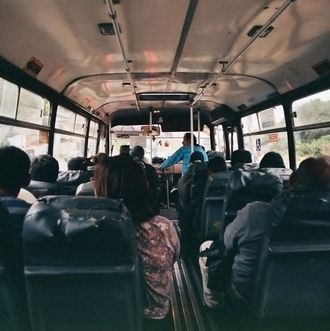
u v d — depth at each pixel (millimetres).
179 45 4906
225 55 5406
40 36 4289
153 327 1878
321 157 1881
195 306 2855
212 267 2252
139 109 10430
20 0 3367
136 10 3738
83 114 8180
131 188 1792
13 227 1565
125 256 1479
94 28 4207
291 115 6242
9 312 1651
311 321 2066
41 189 3127
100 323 1602
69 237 1399
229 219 2596
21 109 4738
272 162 4266
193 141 6289
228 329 2475
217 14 3869
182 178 4512
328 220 1659
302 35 4500
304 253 1750
